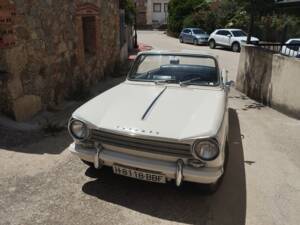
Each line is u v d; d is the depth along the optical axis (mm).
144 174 3072
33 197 3305
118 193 3422
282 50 8656
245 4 8766
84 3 7762
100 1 9125
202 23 29297
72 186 3531
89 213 3068
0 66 4910
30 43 5422
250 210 3219
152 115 3223
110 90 4160
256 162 4344
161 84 4258
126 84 4398
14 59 4980
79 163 4062
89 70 8461
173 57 4480
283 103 6695
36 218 2975
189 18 30609
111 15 10578
